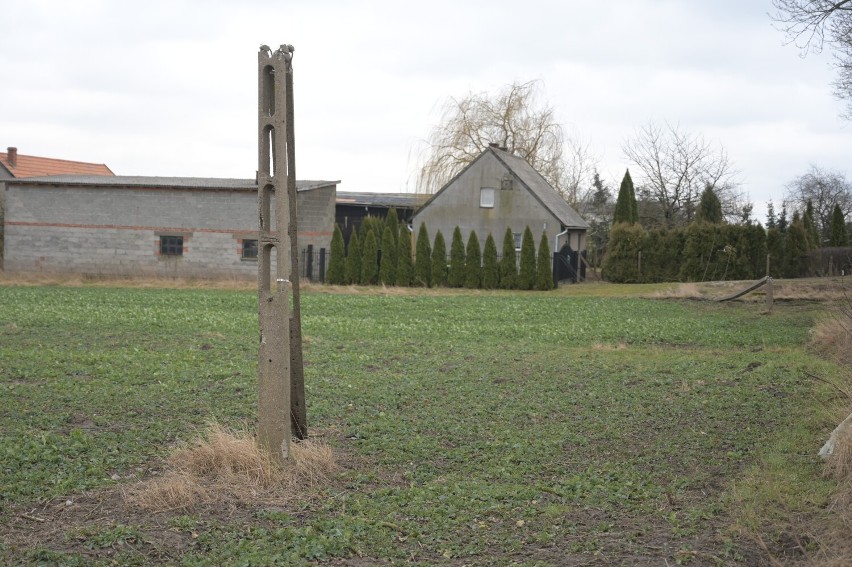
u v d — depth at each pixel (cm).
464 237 5741
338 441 1146
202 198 4509
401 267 4809
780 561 683
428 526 805
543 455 1089
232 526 786
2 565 670
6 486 866
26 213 4572
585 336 2509
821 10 2394
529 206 5597
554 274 4881
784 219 7438
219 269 4531
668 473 997
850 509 768
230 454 927
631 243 5444
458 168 6153
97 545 723
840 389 1259
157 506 830
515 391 1545
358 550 736
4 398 1342
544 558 721
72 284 4188
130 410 1295
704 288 4256
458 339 2402
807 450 1048
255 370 1709
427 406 1402
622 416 1323
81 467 957
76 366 1681
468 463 1050
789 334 2516
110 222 4553
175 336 2258
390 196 7969
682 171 7325
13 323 2427
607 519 831
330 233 4953
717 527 783
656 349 2223
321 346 2161
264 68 945
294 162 1034
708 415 1310
